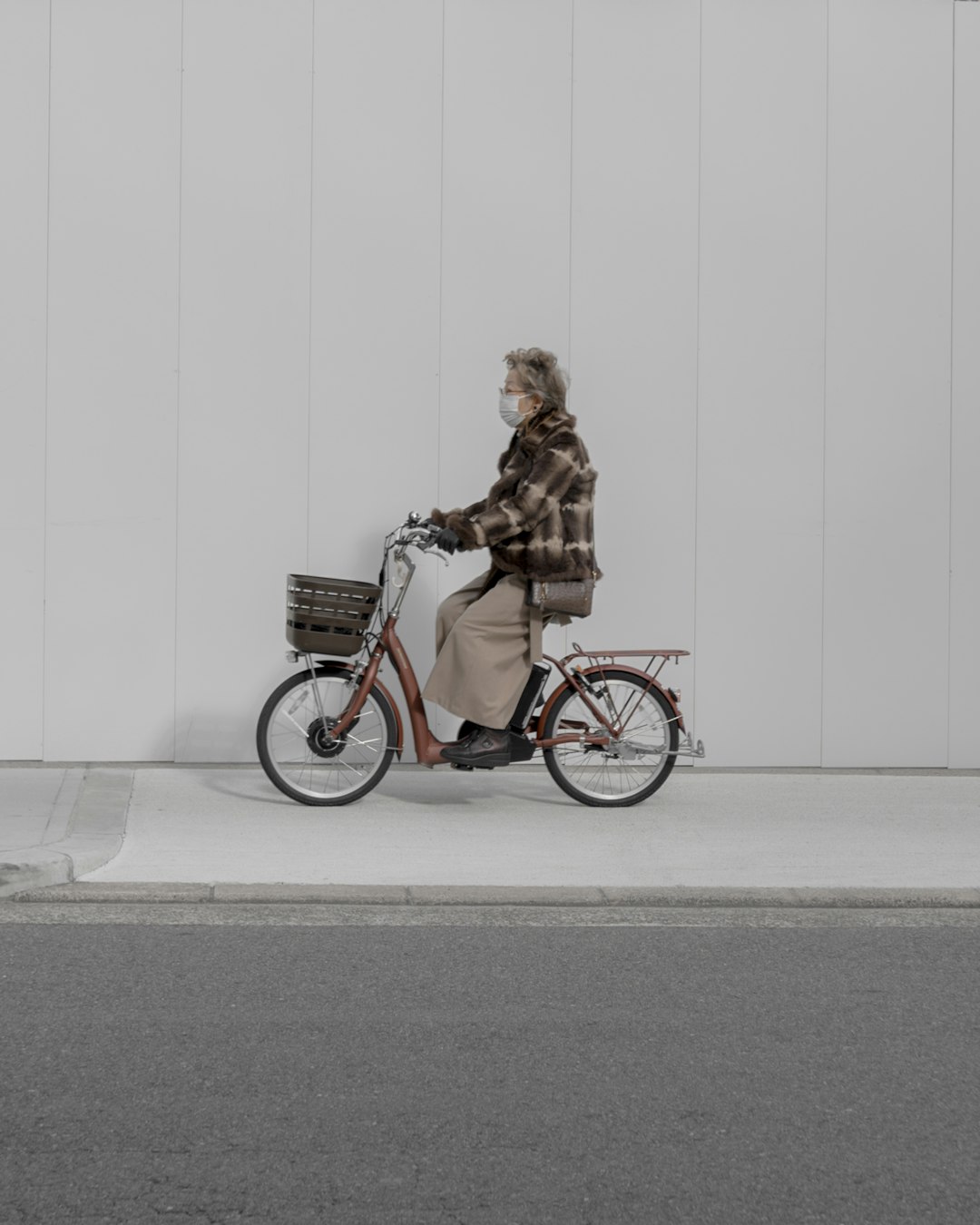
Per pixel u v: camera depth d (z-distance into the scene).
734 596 9.01
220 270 8.67
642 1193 3.71
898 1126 4.12
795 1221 3.59
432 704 8.91
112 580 8.66
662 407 8.94
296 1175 3.76
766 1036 4.78
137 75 8.61
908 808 8.05
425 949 5.60
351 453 8.78
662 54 8.89
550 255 8.85
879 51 8.99
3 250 8.55
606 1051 4.63
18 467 8.59
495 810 7.80
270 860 6.67
